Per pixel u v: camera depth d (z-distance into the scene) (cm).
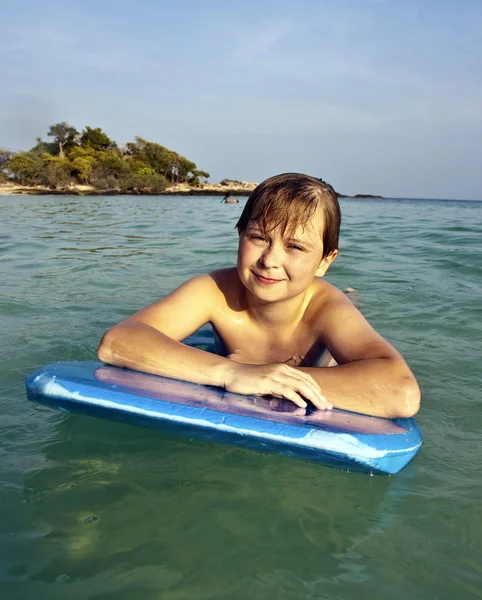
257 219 70
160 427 64
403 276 183
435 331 120
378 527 53
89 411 66
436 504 56
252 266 72
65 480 59
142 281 173
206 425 61
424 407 81
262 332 83
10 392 82
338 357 77
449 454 67
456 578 46
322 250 74
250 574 46
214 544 50
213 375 71
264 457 65
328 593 44
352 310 79
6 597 43
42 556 47
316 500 57
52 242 276
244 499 57
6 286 160
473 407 81
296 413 65
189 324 83
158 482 59
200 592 44
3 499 55
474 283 171
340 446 58
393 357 70
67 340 108
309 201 70
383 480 61
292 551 49
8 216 504
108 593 44
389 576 46
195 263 211
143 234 330
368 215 584
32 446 66
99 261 213
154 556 48
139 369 74
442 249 247
